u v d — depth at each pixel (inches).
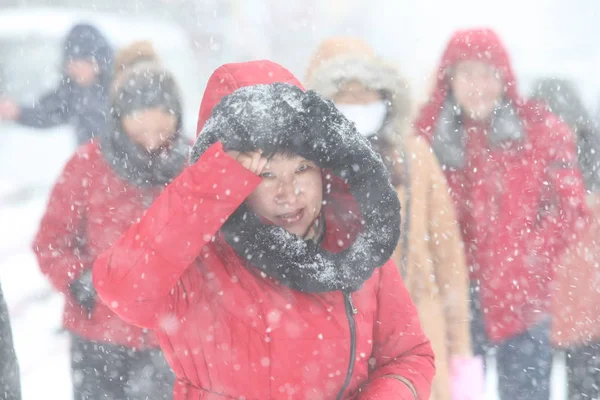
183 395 184.9
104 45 452.8
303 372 178.5
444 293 283.0
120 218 290.0
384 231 178.2
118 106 287.4
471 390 290.0
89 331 286.5
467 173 303.3
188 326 178.4
